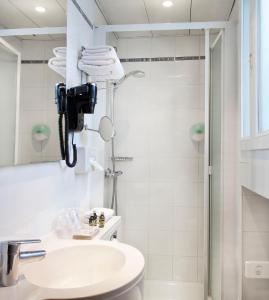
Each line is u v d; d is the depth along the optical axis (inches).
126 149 101.4
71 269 44.5
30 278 36.3
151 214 100.4
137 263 37.4
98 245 46.0
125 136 101.3
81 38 70.4
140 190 101.0
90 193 79.9
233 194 78.9
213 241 89.0
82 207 72.6
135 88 101.5
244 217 72.6
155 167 100.8
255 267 71.5
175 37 100.7
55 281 42.3
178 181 100.0
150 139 101.0
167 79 100.7
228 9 86.1
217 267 83.8
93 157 75.2
